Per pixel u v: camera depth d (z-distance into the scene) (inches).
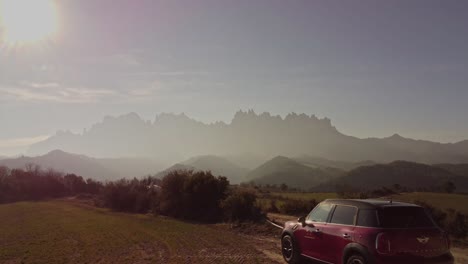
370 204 347.6
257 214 1124.5
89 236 952.9
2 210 2433.6
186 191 1405.0
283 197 2123.5
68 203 3024.1
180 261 540.7
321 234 388.8
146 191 2085.4
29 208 2522.1
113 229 1081.4
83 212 1990.7
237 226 970.7
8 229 1282.0
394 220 327.9
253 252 585.0
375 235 323.0
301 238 425.4
